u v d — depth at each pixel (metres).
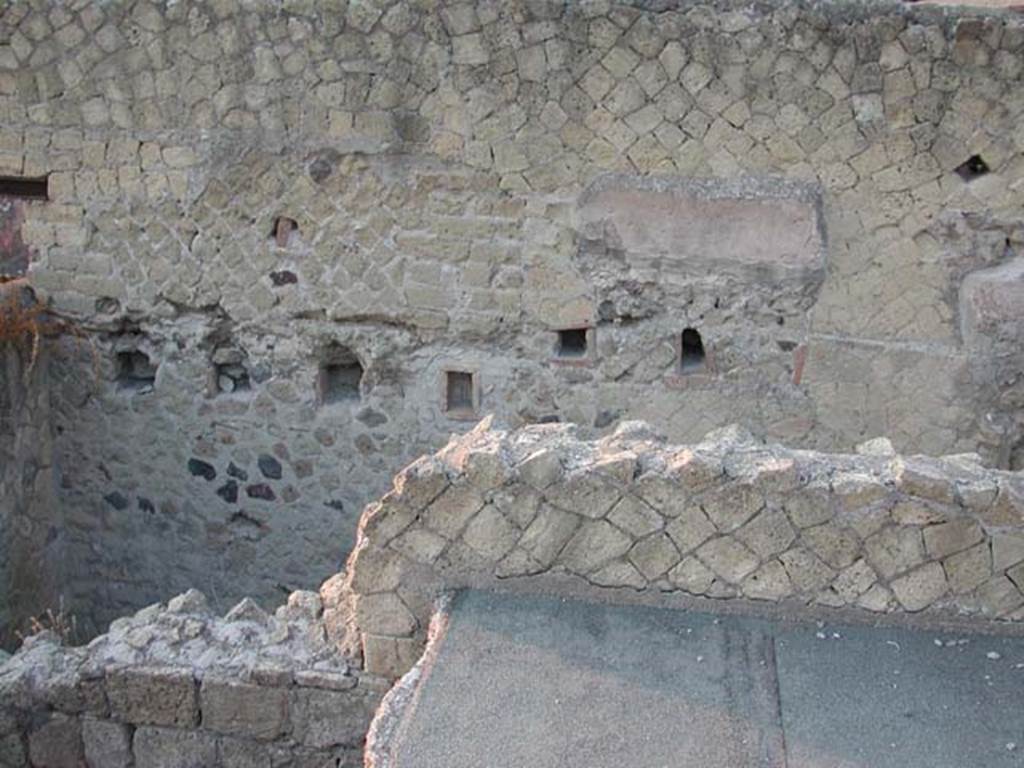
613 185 6.24
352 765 4.50
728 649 3.75
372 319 6.76
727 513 3.79
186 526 7.39
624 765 3.29
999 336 6.03
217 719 4.54
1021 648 3.74
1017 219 5.95
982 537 3.71
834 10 5.76
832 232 6.13
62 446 7.40
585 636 3.81
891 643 3.77
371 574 4.09
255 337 6.94
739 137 6.06
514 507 3.91
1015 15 5.65
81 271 7.01
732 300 6.33
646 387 6.59
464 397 6.87
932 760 3.31
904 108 5.86
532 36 6.04
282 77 6.38
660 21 5.91
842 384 6.35
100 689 4.58
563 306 6.52
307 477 7.14
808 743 3.37
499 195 6.38
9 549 7.01
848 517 3.74
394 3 6.11
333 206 6.58
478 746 3.36
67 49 6.56
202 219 6.75
